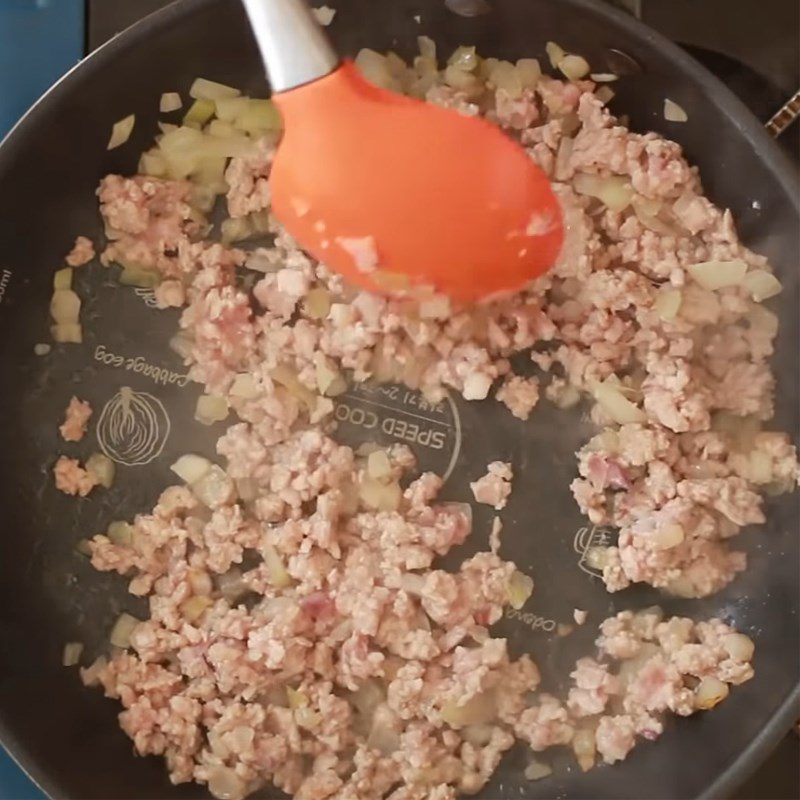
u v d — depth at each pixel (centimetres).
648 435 35
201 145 36
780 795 34
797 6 35
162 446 35
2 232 33
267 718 34
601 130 35
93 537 35
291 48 27
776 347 35
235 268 36
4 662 33
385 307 35
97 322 35
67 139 33
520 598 35
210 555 35
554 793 34
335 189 30
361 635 34
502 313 35
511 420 35
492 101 36
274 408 35
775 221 33
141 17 36
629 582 35
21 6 36
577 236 35
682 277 35
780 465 35
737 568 35
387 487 35
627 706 34
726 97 31
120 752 34
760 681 34
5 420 35
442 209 30
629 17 31
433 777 34
